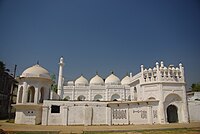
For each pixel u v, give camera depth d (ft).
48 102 125.08
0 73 182.60
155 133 78.38
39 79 131.34
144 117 129.18
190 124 119.85
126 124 126.82
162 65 142.51
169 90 137.28
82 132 84.38
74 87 228.22
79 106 127.24
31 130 90.63
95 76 259.60
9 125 110.22
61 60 217.15
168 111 144.77
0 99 183.11
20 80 134.00
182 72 143.02
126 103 130.00
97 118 126.82
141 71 149.07
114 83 243.60
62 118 123.54
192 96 187.83
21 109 123.85
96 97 227.61
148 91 142.10
